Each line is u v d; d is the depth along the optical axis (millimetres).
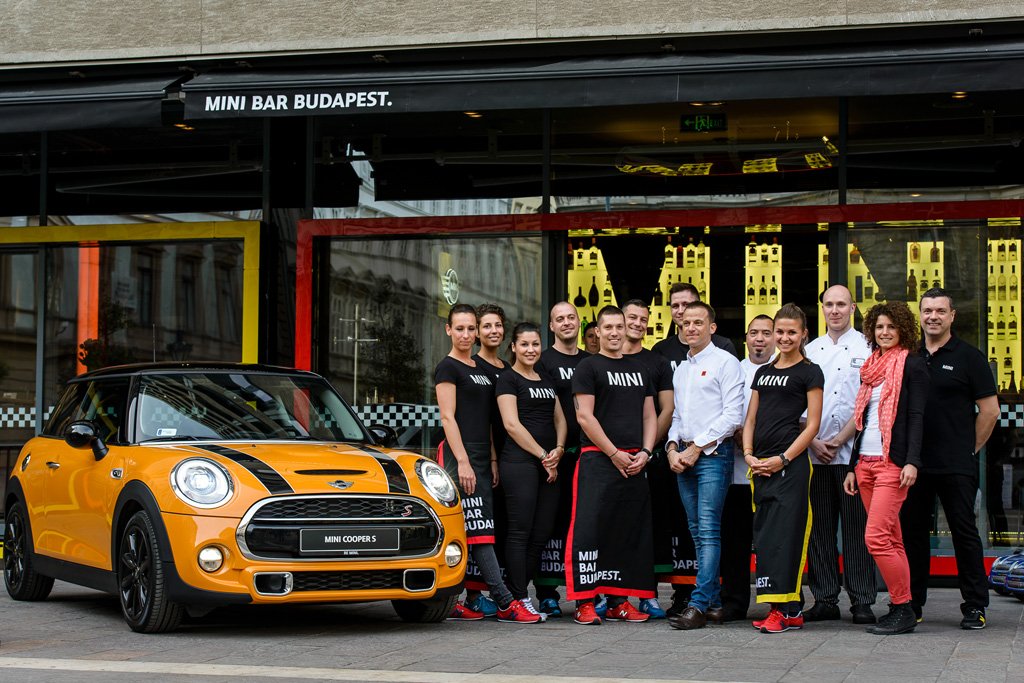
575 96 9508
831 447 7469
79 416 8172
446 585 6984
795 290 10289
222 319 11297
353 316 11070
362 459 7102
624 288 10578
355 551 6625
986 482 9836
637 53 10227
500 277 10797
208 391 7832
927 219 9961
